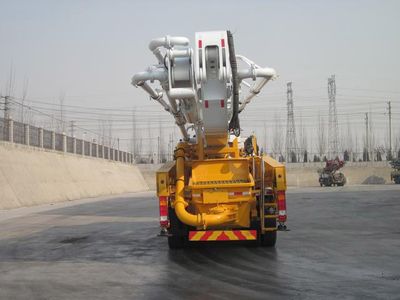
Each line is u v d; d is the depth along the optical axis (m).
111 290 7.02
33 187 29.47
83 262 9.45
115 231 14.79
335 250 10.10
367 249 10.16
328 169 58.31
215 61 8.07
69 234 14.25
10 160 28.48
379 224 14.88
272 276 7.67
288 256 9.48
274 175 9.88
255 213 9.90
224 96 8.30
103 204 28.72
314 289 6.75
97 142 49.34
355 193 33.53
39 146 34.69
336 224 15.09
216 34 8.12
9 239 13.34
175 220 10.14
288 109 77.19
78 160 41.66
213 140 9.73
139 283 7.44
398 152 78.50
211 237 9.48
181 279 7.65
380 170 69.50
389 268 8.15
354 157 80.50
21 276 8.16
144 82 8.45
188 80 8.17
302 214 18.73
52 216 20.75
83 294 6.82
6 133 29.98
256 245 10.62
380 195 30.22
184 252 10.27
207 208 9.58
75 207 26.36
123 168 55.59
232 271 8.16
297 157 76.88
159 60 8.52
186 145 10.33
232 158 9.92
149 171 66.25
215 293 6.67
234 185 9.43
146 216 19.91
